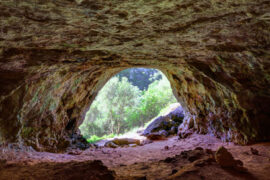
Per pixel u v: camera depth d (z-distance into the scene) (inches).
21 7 110.0
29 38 152.3
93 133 880.9
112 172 134.6
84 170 134.4
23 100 221.5
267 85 216.8
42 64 204.2
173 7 118.1
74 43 173.0
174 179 110.3
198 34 161.9
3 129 211.8
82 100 364.2
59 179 122.5
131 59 243.4
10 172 143.2
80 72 285.4
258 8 121.3
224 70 233.1
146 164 180.2
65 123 328.2
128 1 108.7
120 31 152.2
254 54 187.0
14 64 186.1
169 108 655.8
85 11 117.9
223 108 279.7
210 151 176.1
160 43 182.9
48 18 124.3
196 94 339.6
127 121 932.6
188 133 393.1
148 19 132.9
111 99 849.5
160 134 488.1
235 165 122.5
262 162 149.3
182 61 251.0
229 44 183.6
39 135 273.6
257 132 236.1
